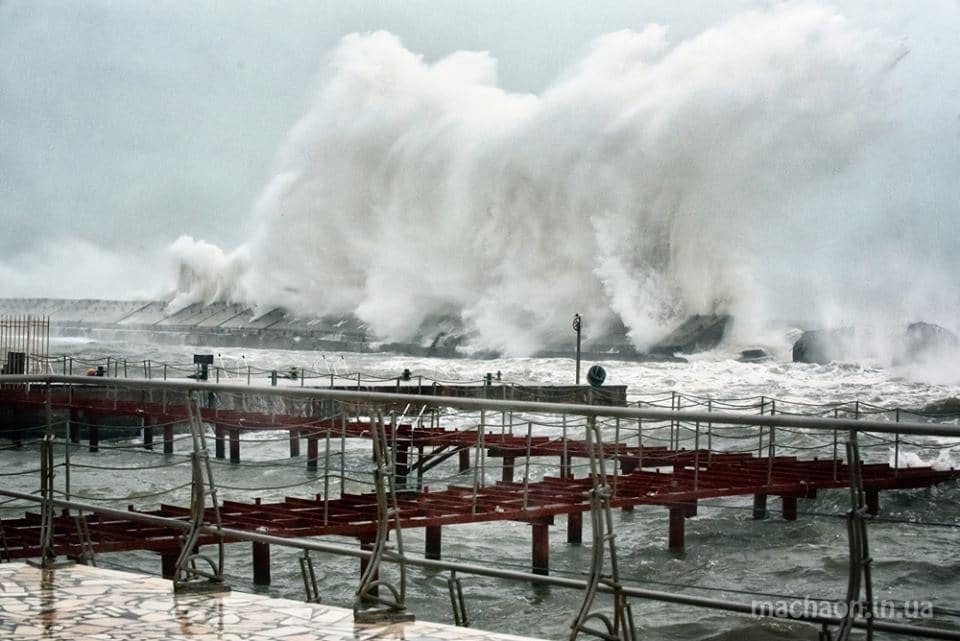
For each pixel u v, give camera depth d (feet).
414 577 53.36
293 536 51.55
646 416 16.16
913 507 71.05
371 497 59.36
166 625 19.85
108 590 23.04
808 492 66.28
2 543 45.65
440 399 18.48
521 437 95.45
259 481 90.33
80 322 476.95
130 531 50.19
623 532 61.31
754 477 69.97
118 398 119.24
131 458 106.22
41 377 25.09
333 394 19.85
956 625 40.19
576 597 48.91
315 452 98.32
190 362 268.21
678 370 258.98
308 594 33.81
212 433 120.78
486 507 57.36
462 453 98.94
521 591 50.31
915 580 48.14
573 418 122.52
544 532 54.90
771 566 52.01
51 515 26.03
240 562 57.00
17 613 20.83
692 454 82.48
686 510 60.49
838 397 197.06
